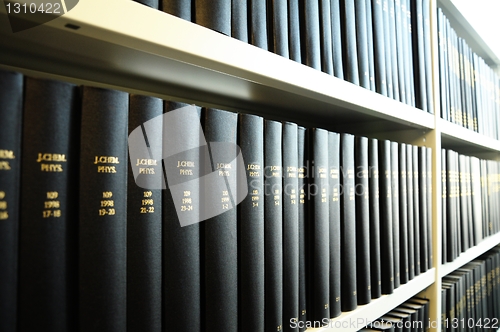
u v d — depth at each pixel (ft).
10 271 0.83
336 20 2.00
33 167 0.88
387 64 2.40
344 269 2.02
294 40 1.72
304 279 1.81
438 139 3.00
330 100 1.93
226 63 1.30
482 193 4.48
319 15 1.89
